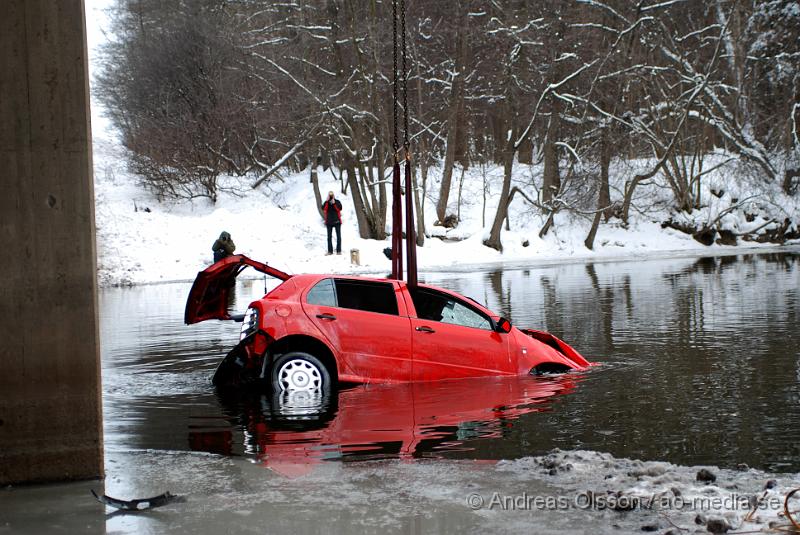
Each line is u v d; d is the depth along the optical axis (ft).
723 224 167.73
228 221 127.24
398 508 15.64
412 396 28.22
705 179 176.45
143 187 173.37
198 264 114.83
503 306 58.23
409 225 37.52
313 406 26.89
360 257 123.03
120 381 32.83
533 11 143.74
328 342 30.07
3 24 16.98
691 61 172.65
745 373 31.48
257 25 174.09
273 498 16.40
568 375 32.07
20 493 16.94
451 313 32.24
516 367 32.14
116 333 49.98
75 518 15.34
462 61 151.23
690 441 21.22
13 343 17.38
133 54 187.01
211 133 166.91
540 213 161.27
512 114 143.23
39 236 17.30
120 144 216.54
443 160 185.78
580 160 155.43
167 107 170.19
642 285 75.41
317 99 136.05
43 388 17.54
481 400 27.27
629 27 141.59
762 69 175.01
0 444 17.44
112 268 107.86
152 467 19.11
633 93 160.56
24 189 17.20
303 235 132.57
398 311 31.30
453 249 138.41
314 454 20.34
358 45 138.51
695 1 164.86
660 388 28.89
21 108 17.10
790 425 22.86
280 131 167.84
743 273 88.28
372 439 21.93
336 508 15.70
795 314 50.47
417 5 152.87
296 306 30.22
